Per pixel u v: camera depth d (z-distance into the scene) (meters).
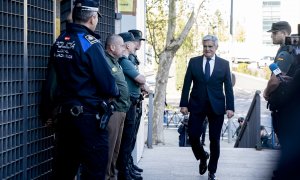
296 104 4.50
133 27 9.12
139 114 7.32
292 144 4.18
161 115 22.92
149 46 25.08
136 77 6.72
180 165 9.17
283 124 4.75
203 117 7.57
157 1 23.86
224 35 27.42
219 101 7.45
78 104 4.69
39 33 5.45
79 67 4.71
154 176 8.16
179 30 26.33
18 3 4.91
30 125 5.23
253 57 57.97
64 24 6.47
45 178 5.61
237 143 14.58
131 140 6.93
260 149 10.95
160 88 22.97
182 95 7.70
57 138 4.90
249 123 12.23
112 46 6.05
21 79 4.99
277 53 6.82
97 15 4.97
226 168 8.88
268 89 6.43
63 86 4.78
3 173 4.68
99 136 4.75
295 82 4.58
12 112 4.84
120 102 6.04
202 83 7.48
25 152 5.08
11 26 4.79
